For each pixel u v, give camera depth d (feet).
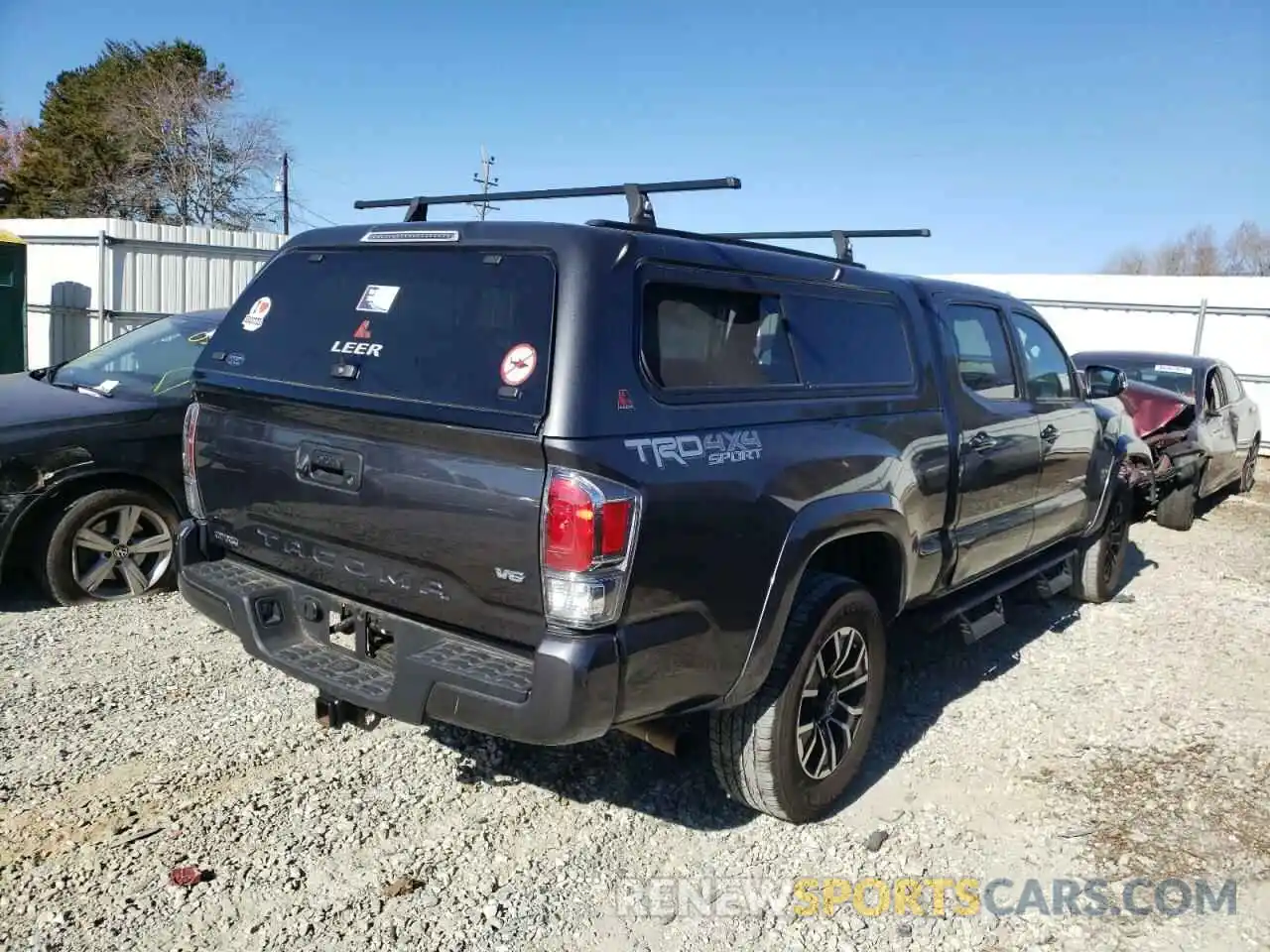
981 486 16.22
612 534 9.36
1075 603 23.94
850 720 13.34
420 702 10.03
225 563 12.89
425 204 13.61
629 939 10.46
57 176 140.46
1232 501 42.42
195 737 14.17
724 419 10.87
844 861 12.17
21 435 18.16
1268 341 66.44
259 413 11.93
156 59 144.77
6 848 11.28
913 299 15.17
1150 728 16.57
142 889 10.71
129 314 52.90
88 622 18.39
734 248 11.95
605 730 9.76
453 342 10.36
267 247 58.54
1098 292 72.02
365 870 11.31
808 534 11.61
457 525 9.91
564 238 10.01
